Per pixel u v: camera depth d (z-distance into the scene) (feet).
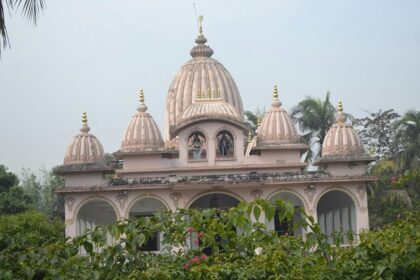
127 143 128.16
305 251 36.96
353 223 122.31
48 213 268.82
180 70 154.40
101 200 120.78
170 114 151.23
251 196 118.52
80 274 34.50
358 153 121.19
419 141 143.64
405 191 138.21
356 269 34.17
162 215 36.60
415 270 34.27
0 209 156.35
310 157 169.48
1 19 35.53
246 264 34.88
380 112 186.09
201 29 157.07
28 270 34.45
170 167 126.11
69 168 118.73
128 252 35.27
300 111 168.55
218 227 35.53
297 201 126.11
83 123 125.90
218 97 143.95
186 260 35.42
